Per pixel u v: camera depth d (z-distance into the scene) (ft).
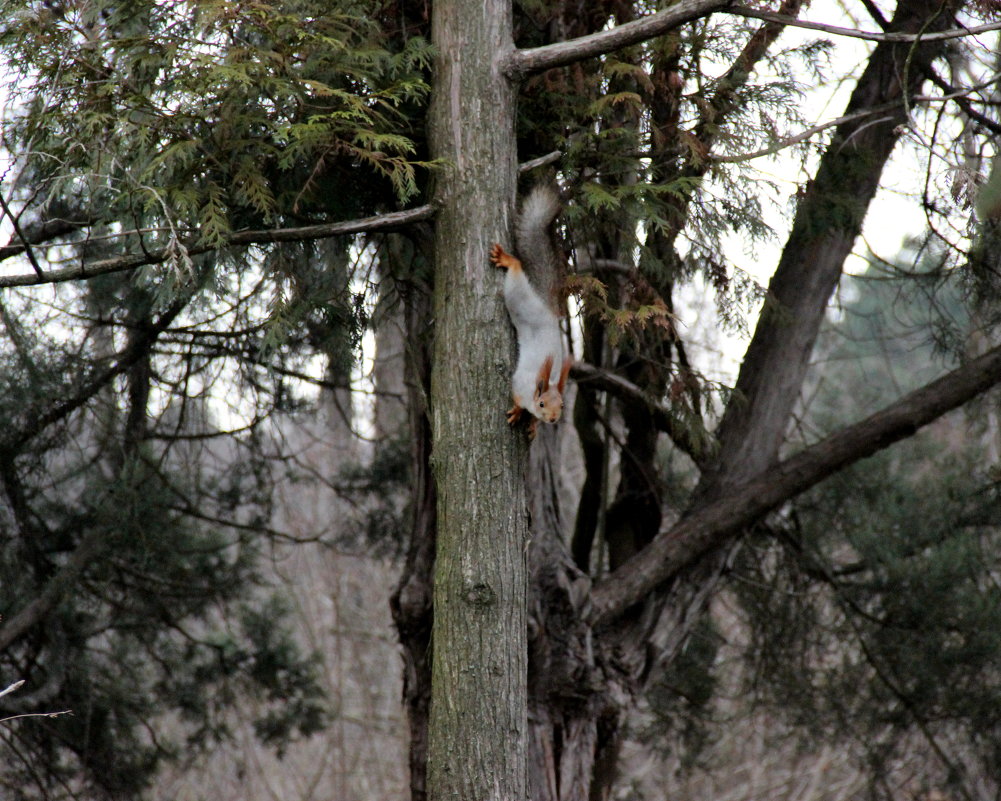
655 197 28.35
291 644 50.96
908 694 47.62
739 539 38.73
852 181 36.24
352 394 57.52
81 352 40.06
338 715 70.64
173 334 40.65
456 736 22.88
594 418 44.06
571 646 34.17
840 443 37.11
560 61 24.70
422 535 35.24
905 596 47.55
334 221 28.27
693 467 58.54
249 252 29.40
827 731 55.72
